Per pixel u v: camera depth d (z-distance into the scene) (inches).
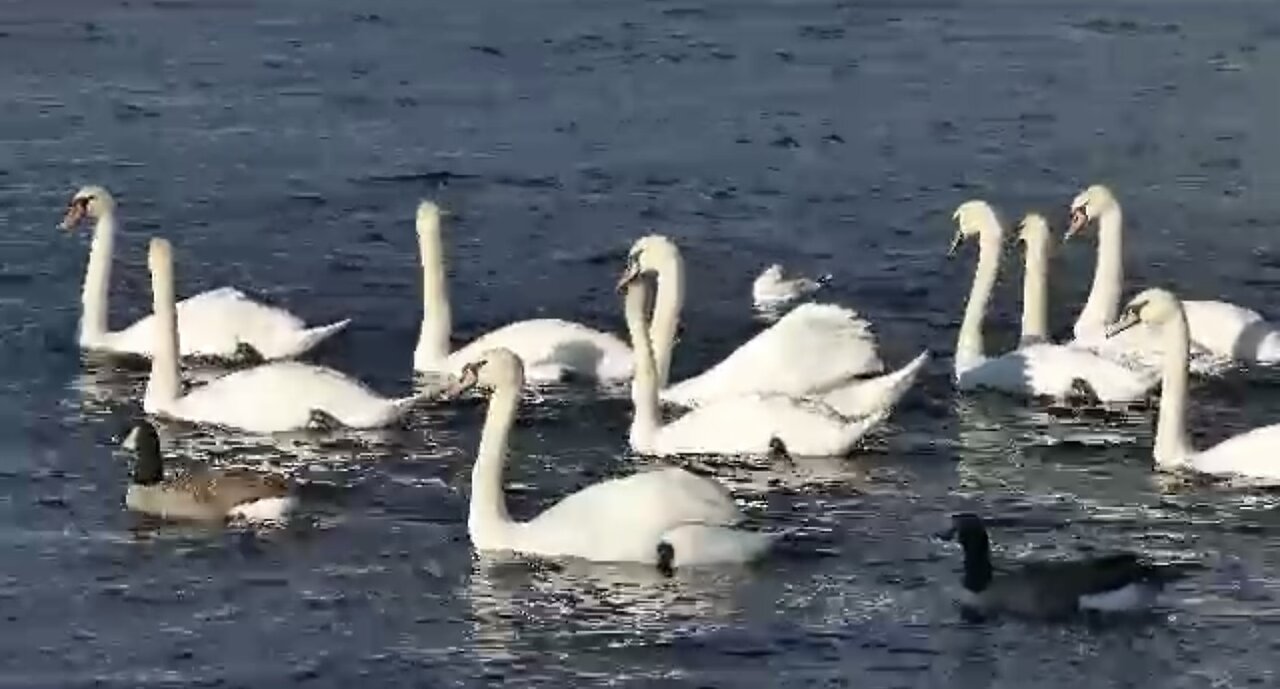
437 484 1099.3
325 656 916.0
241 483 1052.5
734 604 959.0
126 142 1812.3
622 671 901.8
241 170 1740.9
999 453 1147.3
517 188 1704.0
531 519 1051.9
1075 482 1107.3
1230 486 1101.1
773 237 1583.4
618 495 1007.0
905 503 1075.3
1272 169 1756.9
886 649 918.4
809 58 2134.6
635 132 1868.8
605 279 1487.5
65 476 1112.2
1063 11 2348.7
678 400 1217.4
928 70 2089.1
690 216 1632.6
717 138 1850.4
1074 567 952.9
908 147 1827.0
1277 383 1266.0
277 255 1531.7
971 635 931.3
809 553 1009.5
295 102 1958.7
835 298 1450.5
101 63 2094.0
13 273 1475.1
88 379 1274.6
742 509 1062.4
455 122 1898.4
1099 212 1350.9
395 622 944.3
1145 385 1218.6
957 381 1258.6
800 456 1131.9
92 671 902.4
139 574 992.9
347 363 1310.3
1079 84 2034.9
